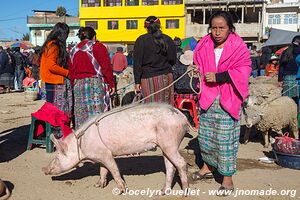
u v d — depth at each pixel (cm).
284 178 574
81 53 627
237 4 4881
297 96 827
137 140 474
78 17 5834
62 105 695
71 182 550
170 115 471
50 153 699
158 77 601
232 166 498
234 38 480
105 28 5312
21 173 588
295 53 828
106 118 485
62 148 494
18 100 1486
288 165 621
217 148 497
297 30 4906
